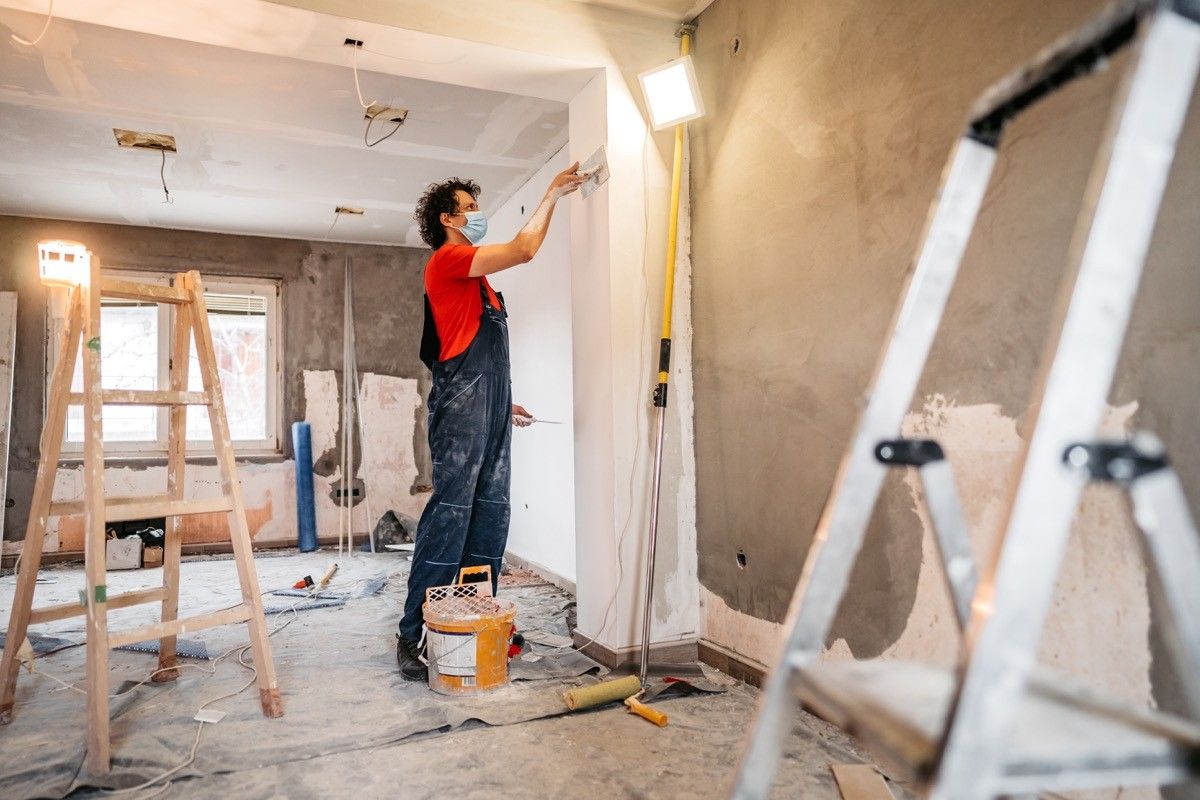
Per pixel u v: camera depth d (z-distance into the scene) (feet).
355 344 20.52
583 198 9.53
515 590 13.79
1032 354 5.21
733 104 8.70
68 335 7.30
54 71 11.23
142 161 14.74
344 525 19.99
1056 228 5.06
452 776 6.04
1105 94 4.75
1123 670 4.63
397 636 9.91
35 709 7.56
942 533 2.97
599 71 9.20
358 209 17.75
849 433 6.84
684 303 9.31
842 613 6.93
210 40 8.39
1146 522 2.07
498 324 9.40
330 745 6.60
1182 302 4.39
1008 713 1.93
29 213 17.78
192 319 7.96
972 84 5.70
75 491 17.56
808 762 6.13
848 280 6.91
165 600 8.43
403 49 8.64
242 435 19.75
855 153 6.87
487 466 9.41
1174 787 4.39
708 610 8.93
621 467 8.85
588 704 7.29
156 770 6.12
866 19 6.78
